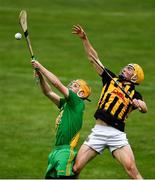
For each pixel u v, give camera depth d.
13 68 50.50
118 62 53.38
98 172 31.62
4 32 61.28
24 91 44.81
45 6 71.38
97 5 72.69
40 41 58.81
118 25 65.12
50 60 53.06
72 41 59.03
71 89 27.09
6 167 32.03
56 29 62.91
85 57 54.16
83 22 65.69
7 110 40.88
